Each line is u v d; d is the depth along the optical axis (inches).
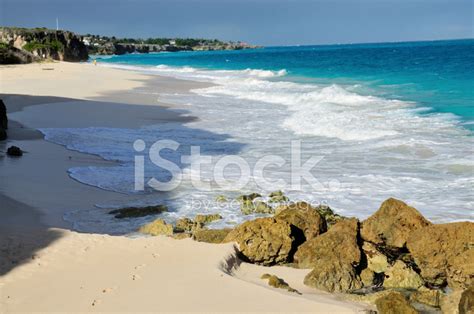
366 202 563.8
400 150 754.2
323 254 419.8
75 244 433.1
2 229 470.9
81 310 326.0
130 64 4025.6
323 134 885.2
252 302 331.0
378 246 440.1
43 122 1047.0
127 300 337.1
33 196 589.9
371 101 1226.0
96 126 1010.7
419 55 3235.7
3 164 718.5
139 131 961.5
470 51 3501.5
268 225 438.3
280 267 428.1
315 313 316.8
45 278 372.5
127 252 416.8
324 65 2783.0
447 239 398.9
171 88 1754.4
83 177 668.1
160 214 549.3
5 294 349.4
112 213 546.6
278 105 1282.0
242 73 2566.4
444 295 364.8
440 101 1170.0
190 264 391.5
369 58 3225.9
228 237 445.4
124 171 700.0
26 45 4020.7
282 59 3909.9
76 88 1684.3
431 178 627.5
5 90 1590.8
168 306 327.9
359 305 354.9
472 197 557.9
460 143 768.9
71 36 4480.8
